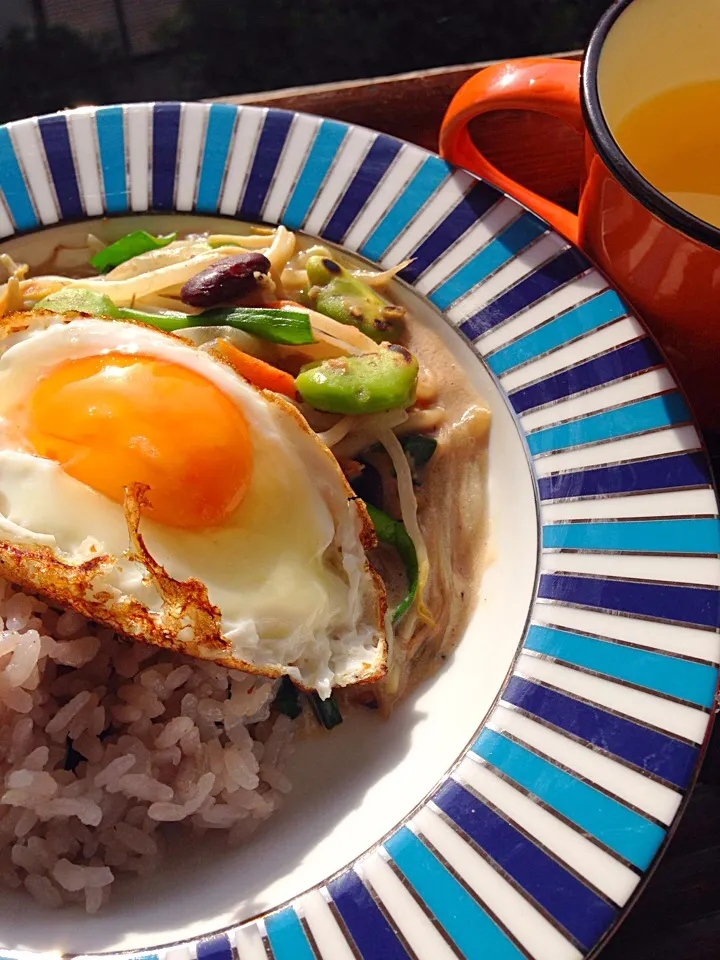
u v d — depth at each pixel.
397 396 0.20
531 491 0.19
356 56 0.37
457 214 0.21
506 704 0.16
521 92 0.19
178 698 0.19
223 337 0.20
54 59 0.37
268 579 0.17
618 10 0.18
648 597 0.17
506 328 0.20
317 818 0.17
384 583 0.20
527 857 0.15
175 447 0.17
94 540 0.17
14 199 0.23
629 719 0.16
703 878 0.16
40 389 0.17
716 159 0.20
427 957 0.14
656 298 0.19
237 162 0.23
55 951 0.15
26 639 0.17
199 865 0.17
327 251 0.22
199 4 0.39
